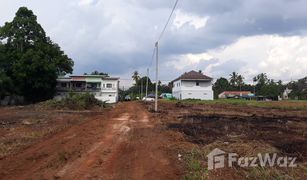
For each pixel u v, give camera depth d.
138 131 20.67
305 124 23.92
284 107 48.66
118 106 56.94
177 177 9.97
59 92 84.31
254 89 145.00
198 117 30.47
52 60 70.81
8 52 67.44
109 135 18.94
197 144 15.25
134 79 137.62
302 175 9.80
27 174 10.52
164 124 24.53
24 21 68.50
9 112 39.62
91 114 36.91
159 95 116.69
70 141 16.78
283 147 14.09
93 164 11.70
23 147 15.24
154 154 13.33
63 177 10.09
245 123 24.70
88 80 87.88
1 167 11.48
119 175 10.26
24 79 66.75
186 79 92.25
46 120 28.53
